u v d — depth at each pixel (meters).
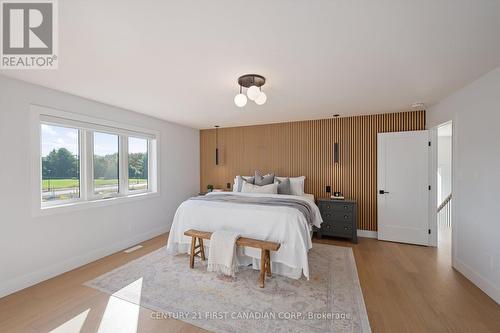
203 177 5.54
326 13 1.35
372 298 2.14
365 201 4.11
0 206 2.21
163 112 3.81
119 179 3.60
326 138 4.39
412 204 3.66
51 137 2.73
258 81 2.36
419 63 2.02
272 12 1.34
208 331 1.72
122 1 1.24
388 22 1.44
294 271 2.55
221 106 3.45
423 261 2.99
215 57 1.91
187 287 2.34
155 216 4.17
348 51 1.81
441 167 5.78
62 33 1.54
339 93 2.86
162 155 4.38
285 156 4.71
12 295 2.21
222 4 1.27
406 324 1.78
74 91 2.73
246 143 5.07
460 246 2.65
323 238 4.01
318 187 4.45
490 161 2.18
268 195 3.80
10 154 2.28
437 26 1.48
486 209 2.22
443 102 3.08
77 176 3.03
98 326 1.76
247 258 2.83
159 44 1.70
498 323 1.79
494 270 2.11
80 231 2.91
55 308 2.00
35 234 2.47
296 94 2.90
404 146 3.70
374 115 4.05
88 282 2.45
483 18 1.39
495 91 2.11
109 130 3.34
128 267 2.81
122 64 2.02
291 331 1.71
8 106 2.27
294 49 1.78
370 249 3.44
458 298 2.13
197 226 3.02
